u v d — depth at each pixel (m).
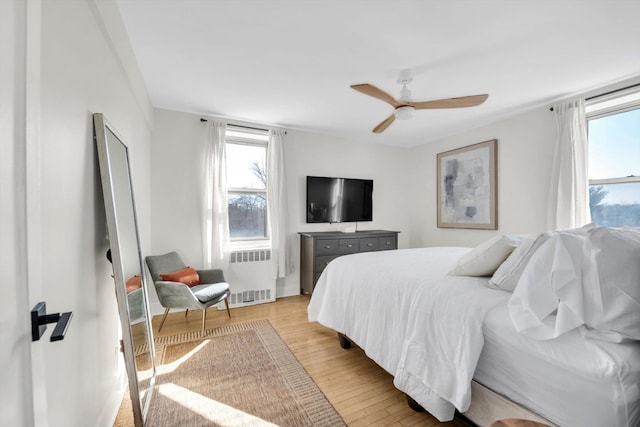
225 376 1.96
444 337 1.37
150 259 2.76
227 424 1.52
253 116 3.54
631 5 1.63
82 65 1.22
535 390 1.09
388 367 1.70
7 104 0.57
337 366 2.10
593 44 2.02
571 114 2.81
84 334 1.21
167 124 3.28
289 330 2.77
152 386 1.84
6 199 0.57
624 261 1.01
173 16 1.75
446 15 1.73
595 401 0.94
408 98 2.34
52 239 0.95
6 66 0.57
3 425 0.54
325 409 1.63
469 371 1.22
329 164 4.35
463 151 4.04
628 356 0.94
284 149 3.99
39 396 0.65
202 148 3.46
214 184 3.39
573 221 2.75
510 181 3.45
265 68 2.38
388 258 2.38
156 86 2.72
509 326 1.17
